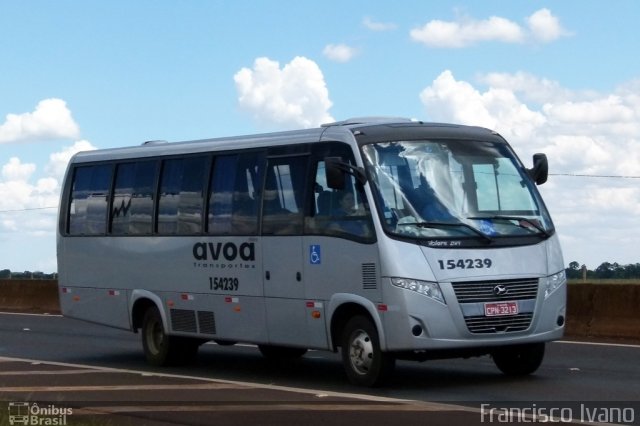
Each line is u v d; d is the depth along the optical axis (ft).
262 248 50.42
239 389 45.78
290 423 36.58
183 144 56.54
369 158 45.68
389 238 44.09
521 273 44.83
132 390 46.16
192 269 54.70
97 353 65.92
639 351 58.95
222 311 52.85
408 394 43.68
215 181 53.78
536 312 45.06
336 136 47.26
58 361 61.16
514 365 49.16
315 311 47.52
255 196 51.21
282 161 49.93
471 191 45.98
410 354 44.68
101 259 60.75
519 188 47.14
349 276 45.70
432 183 45.60
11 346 70.85
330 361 59.00
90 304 61.62
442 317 43.47
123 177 59.93
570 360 55.06
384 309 44.04
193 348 57.72
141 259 57.98
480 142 47.62
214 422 37.17
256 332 51.03
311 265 47.75
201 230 54.13
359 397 42.39
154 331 57.88
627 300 66.95
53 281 111.65
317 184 47.85
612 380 47.39
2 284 116.88
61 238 63.72
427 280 43.50
